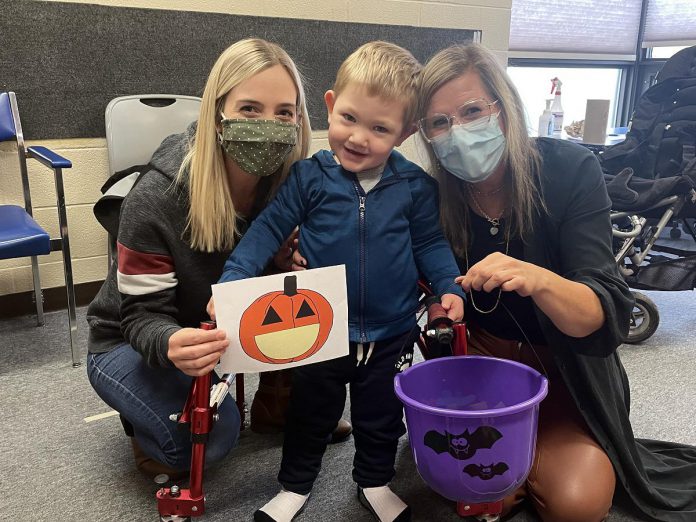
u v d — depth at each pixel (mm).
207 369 940
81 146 2324
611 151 2541
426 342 1240
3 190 2248
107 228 1586
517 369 1051
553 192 1137
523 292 928
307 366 1160
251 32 2520
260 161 1061
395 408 1184
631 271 2211
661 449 1410
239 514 1241
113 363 1231
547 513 1133
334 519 1221
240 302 952
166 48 2357
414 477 1366
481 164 1087
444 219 1228
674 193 2135
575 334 1013
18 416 1632
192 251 1142
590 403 1162
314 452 1209
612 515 1229
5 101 2033
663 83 2463
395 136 1118
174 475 1341
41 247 1737
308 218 1159
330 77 2762
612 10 4004
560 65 4012
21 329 2248
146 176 1141
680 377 1889
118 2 2232
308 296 998
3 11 2057
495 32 3211
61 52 2184
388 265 1132
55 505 1271
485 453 895
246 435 1544
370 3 2797
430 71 1099
